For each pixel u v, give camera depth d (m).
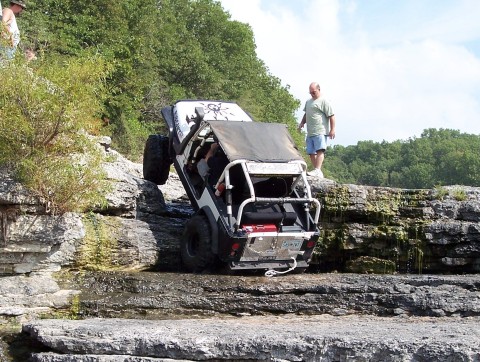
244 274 10.23
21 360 7.39
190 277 9.47
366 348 6.39
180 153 11.38
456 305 8.36
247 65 51.84
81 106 8.98
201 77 39.94
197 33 50.66
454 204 11.21
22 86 8.66
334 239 11.54
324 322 8.03
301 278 9.58
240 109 12.57
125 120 23.77
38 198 8.84
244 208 10.17
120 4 26.70
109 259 10.08
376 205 11.49
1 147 8.72
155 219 11.44
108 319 8.21
